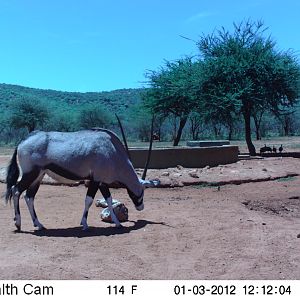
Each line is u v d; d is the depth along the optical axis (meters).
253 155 30.17
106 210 11.67
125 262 8.38
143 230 10.55
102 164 10.63
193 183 17.48
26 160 10.51
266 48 32.16
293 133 80.12
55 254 8.73
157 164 20.20
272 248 9.25
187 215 12.21
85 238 9.90
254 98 30.02
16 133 75.25
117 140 11.07
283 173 19.91
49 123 76.00
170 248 9.22
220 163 21.80
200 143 26.94
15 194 10.51
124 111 107.81
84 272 7.82
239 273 7.87
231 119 32.12
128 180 11.17
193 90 31.69
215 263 8.36
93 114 78.56
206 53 33.47
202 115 32.34
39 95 127.31
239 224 11.19
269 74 30.66
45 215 12.24
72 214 12.37
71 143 10.59
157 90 36.91
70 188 16.55
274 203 14.57
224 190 16.69
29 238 9.88
